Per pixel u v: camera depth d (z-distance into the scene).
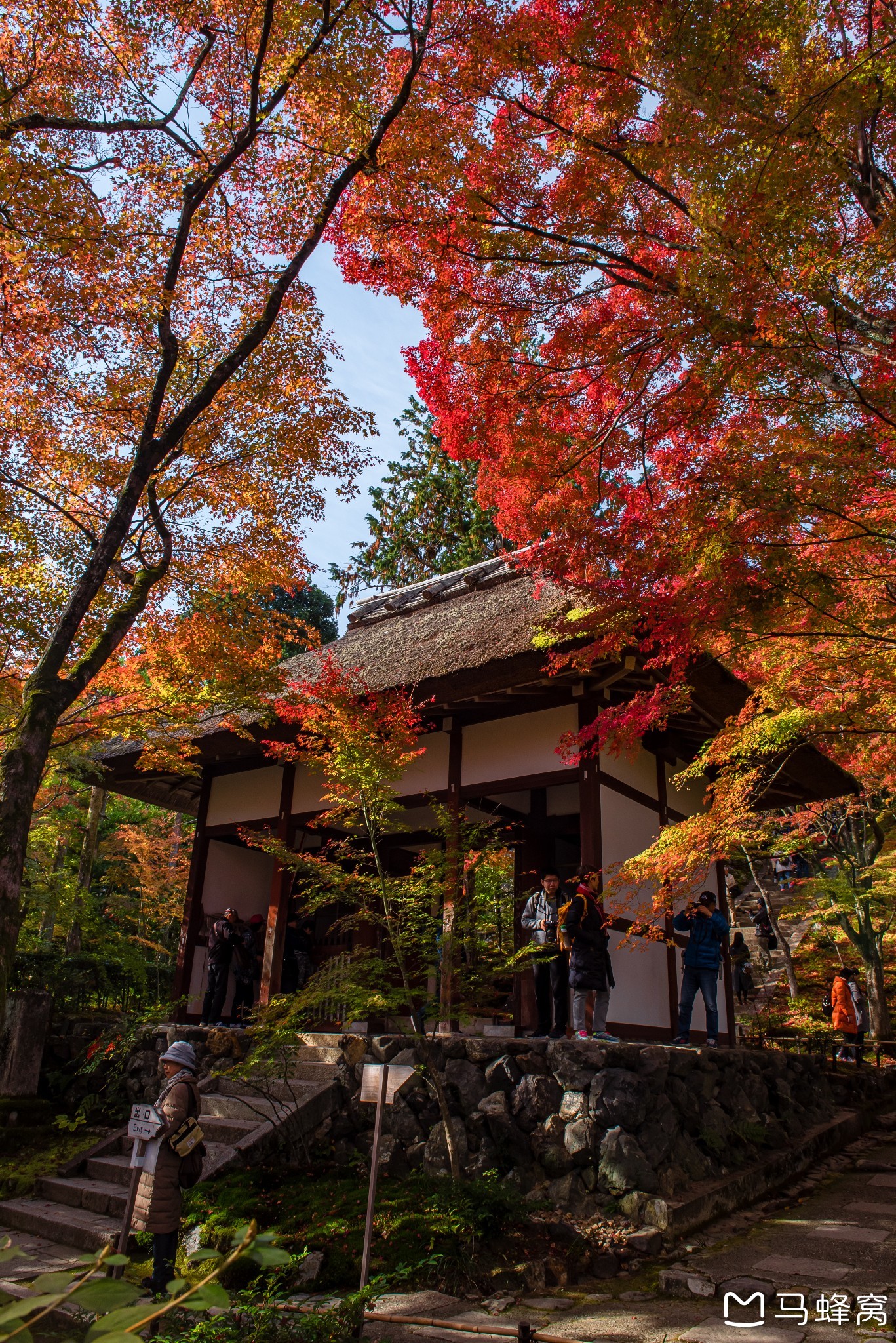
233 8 6.23
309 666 12.61
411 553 25.16
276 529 8.30
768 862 23.69
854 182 5.08
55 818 15.94
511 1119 6.39
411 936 6.59
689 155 5.07
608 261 6.35
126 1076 9.23
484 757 9.78
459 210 6.27
